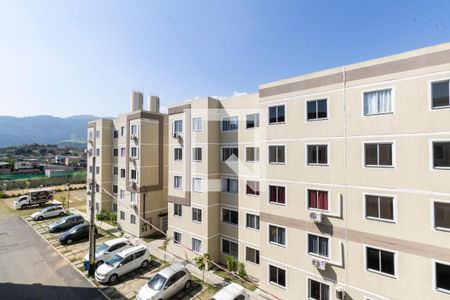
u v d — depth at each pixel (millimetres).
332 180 13078
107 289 15586
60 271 17688
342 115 12852
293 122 14562
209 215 18938
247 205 17953
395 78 11406
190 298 14859
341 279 12594
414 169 10883
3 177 59094
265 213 15664
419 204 10734
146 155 26188
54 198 43625
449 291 10023
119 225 28094
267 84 15805
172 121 21875
